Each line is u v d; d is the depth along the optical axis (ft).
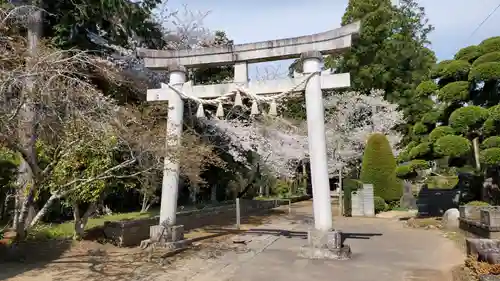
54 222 31.94
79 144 22.58
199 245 28.63
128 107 29.22
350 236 32.96
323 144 25.23
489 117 31.48
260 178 66.23
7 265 20.15
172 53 29.19
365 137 61.98
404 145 64.80
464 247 26.22
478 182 38.32
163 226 26.55
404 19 78.48
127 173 27.84
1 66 19.07
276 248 27.58
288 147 59.41
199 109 28.04
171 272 20.45
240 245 28.81
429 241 29.63
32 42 28.40
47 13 31.04
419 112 62.54
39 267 20.24
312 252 24.17
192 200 53.52
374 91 67.15
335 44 25.58
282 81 26.78
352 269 21.01
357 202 50.90
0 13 22.45
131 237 27.50
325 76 25.88
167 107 30.22
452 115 34.45
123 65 38.42
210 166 48.08
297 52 26.53
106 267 20.94
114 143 23.79
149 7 40.34
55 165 24.45
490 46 35.47
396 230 36.50
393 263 22.29
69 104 19.97
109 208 41.70
